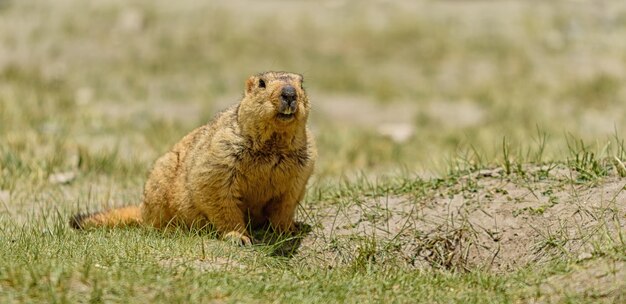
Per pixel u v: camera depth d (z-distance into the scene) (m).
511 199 16.55
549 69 41.50
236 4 50.22
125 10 47.59
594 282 12.68
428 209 16.92
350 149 29.45
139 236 15.44
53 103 34.59
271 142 15.77
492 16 47.91
